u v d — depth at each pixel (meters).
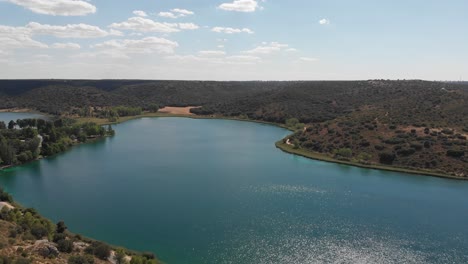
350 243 81.56
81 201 105.31
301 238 83.44
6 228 68.88
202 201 106.06
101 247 67.69
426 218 95.56
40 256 58.97
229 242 81.06
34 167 145.62
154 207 100.88
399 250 78.81
